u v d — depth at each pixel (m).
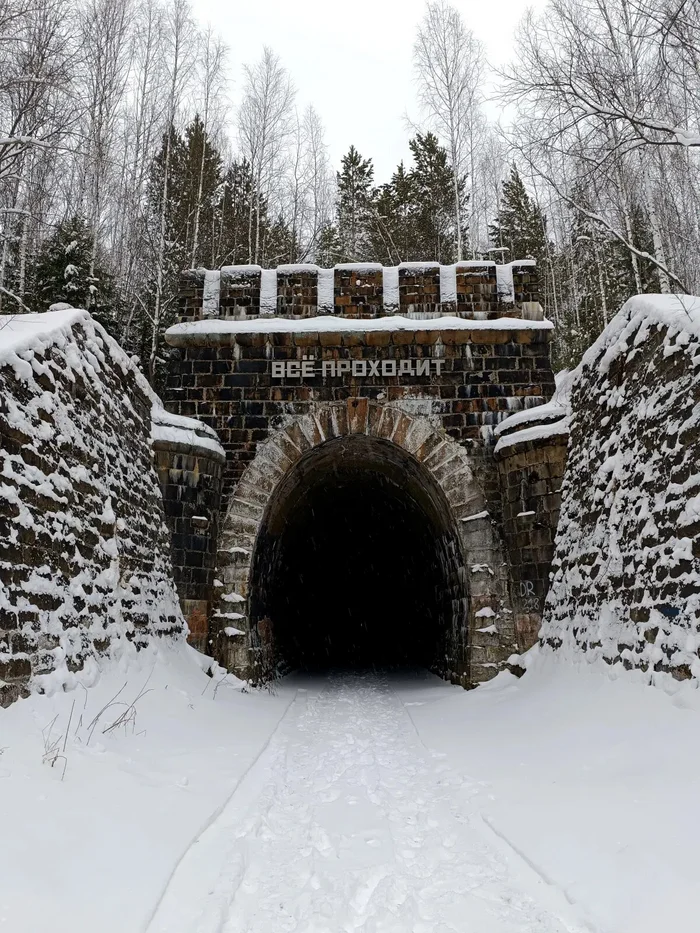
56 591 7.61
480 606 13.23
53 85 11.02
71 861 4.39
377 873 4.91
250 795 6.70
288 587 19.97
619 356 10.05
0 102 10.93
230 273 14.89
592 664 9.30
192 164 30.03
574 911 4.14
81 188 22.23
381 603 25.91
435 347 14.40
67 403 8.55
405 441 14.08
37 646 6.98
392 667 22.27
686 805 5.16
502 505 13.58
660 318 8.82
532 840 5.25
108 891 4.18
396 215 35.41
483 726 9.71
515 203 34.69
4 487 6.71
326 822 6.11
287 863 5.11
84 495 8.76
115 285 23.77
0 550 6.51
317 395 14.30
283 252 35.59
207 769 7.27
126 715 7.89
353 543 24.97
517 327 14.30
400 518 20.80
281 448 14.12
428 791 7.15
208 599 13.06
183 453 12.76
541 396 14.19
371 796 7.01
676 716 6.67
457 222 27.48
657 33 9.58
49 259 20.47
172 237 28.59
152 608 10.86
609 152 10.35
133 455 11.15
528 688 11.02
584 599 10.05
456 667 14.61
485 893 4.51
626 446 9.34
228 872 4.75
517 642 12.73
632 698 7.69
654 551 8.02
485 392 14.23
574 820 5.47
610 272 27.17
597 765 6.66
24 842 4.41
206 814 5.83
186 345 14.48
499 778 7.11
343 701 13.80
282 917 4.21
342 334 14.23
